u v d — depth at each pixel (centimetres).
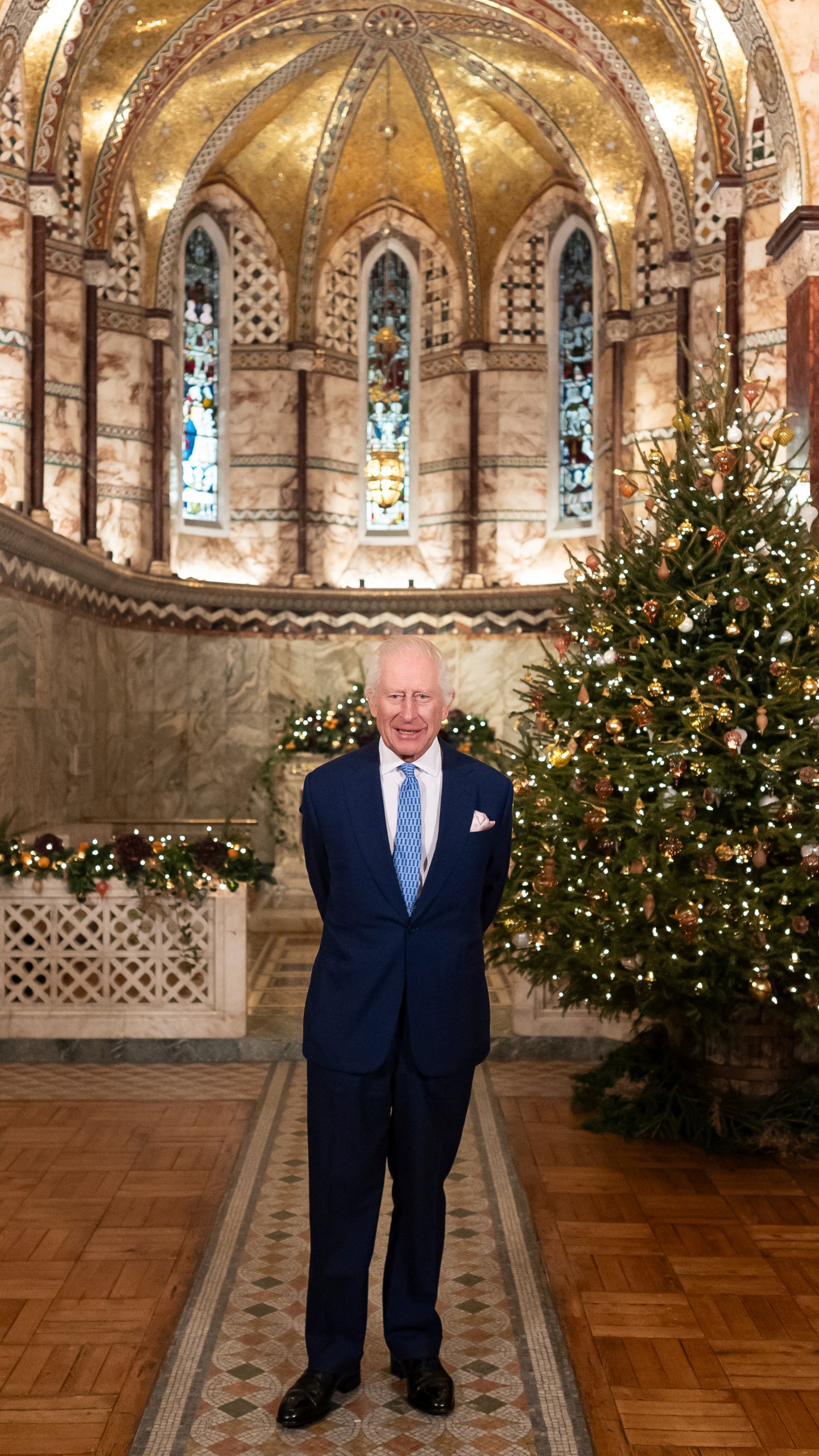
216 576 1341
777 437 506
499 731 1349
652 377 1217
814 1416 306
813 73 695
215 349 1362
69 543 990
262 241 1350
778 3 694
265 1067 619
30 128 943
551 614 1329
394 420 1426
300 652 1353
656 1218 430
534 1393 317
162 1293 372
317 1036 308
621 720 493
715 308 1067
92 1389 317
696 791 471
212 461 1363
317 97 1253
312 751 1194
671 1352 338
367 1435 299
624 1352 338
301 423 1362
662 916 465
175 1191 452
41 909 630
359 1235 311
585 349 1356
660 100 1066
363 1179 309
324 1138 309
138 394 1230
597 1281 381
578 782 498
